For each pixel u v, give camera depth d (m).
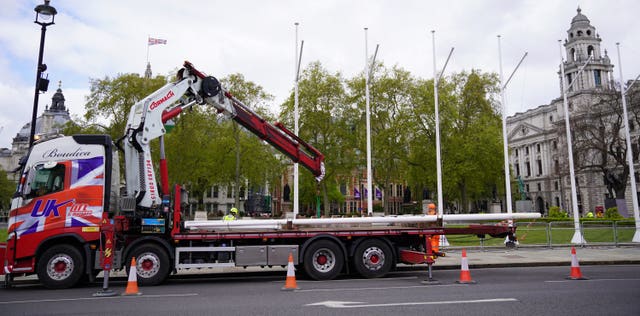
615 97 46.38
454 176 45.03
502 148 44.47
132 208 11.84
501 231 13.84
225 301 8.88
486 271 14.20
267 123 14.27
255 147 50.09
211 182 53.88
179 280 12.91
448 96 45.47
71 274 11.18
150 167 12.46
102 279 13.20
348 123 47.97
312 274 12.29
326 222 13.00
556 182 99.75
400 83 46.38
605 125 52.16
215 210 88.25
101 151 11.77
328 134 48.47
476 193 59.66
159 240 11.80
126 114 46.34
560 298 8.81
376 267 12.70
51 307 8.45
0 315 7.70
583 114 52.09
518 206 46.03
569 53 94.12
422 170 49.09
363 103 46.69
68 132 45.41
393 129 45.53
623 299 8.68
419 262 12.18
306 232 12.58
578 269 11.98
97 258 11.20
